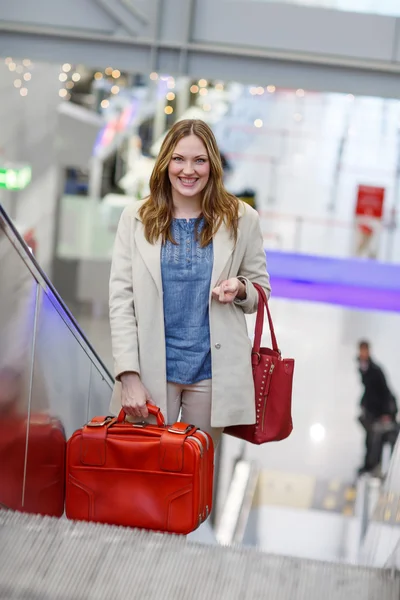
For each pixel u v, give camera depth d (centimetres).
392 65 831
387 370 1452
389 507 353
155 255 334
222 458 1342
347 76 841
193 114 1889
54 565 242
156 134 1719
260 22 841
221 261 334
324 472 1308
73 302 1514
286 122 2080
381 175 1945
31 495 350
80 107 1712
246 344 343
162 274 335
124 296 342
